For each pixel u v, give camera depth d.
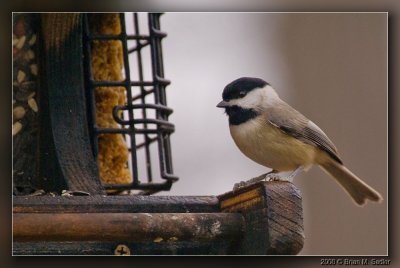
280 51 15.07
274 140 10.88
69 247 8.95
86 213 8.39
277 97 11.28
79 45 10.45
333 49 15.47
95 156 10.77
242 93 10.98
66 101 10.28
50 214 8.20
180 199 9.16
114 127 11.26
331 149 11.27
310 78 15.33
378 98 15.10
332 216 14.49
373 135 14.98
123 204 8.79
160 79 11.62
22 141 10.11
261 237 8.63
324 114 15.26
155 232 8.52
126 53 11.16
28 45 10.35
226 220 8.85
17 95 10.21
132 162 11.11
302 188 14.70
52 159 10.05
